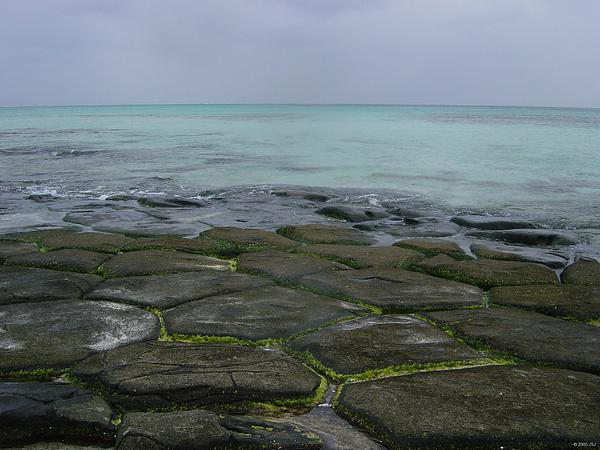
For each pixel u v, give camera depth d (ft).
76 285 24.98
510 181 69.41
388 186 65.72
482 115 382.42
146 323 20.49
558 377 16.14
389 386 15.46
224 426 13.12
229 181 69.00
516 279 27.27
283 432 13.07
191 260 30.25
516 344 18.71
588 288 25.53
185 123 241.76
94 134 160.35
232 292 24.44
